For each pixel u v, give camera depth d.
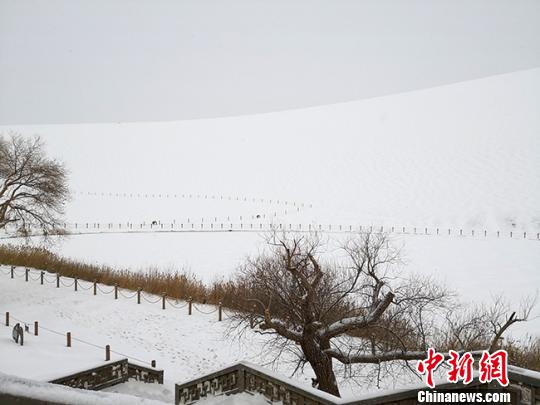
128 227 54.97
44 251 33.62
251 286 18.69
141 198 74.88
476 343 16.16
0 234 44.56
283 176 88.31
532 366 15.14
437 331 18.30
